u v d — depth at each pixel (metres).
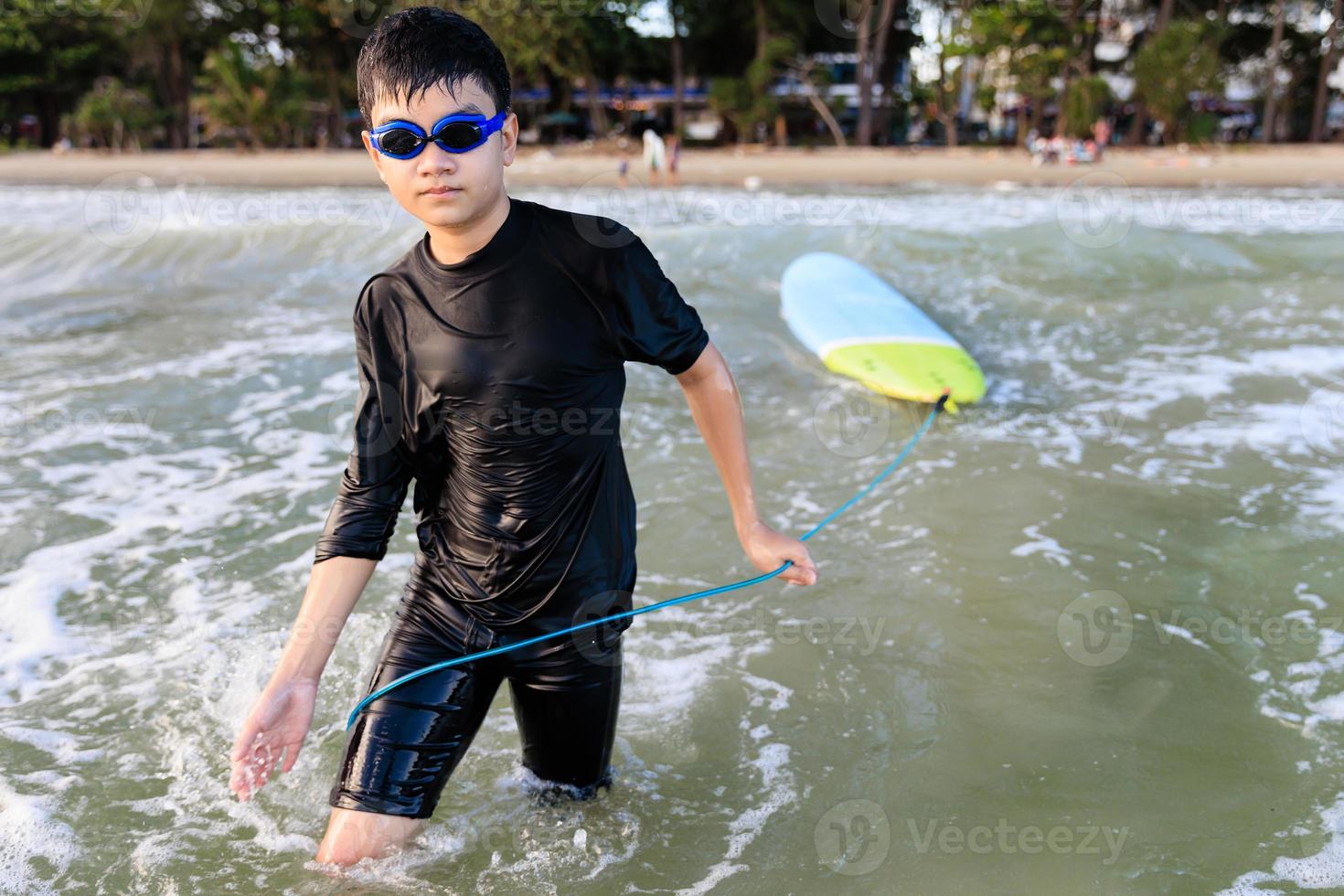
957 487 4.25
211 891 2.13
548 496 1.88
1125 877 2.19
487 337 1.76
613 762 2.59
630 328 1.81
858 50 39.19
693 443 4.80
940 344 6.05
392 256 9.15
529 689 2.07
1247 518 3.90
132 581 3.49
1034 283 7.80
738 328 6.84
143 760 2.58
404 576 3.53
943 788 2.50
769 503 4.15
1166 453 4.59
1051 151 25.41
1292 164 24.89
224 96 35.78
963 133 41.97
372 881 1.92
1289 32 36.66
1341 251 8.38
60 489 4.24
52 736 2.67
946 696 2.87
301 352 6.27
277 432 4.94
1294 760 2.56
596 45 35.00
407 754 1.91
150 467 4.50
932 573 3.54
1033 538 3.78
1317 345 6.18
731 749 2.65
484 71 1.65
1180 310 7.07
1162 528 3.84
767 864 2.24
